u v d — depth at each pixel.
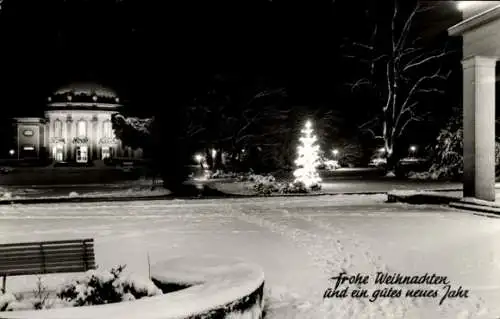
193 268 8.68
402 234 13.88
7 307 7.32
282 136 49.44
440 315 7.80
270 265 11.03
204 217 18.52
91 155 90.88
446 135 40.69
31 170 59.72
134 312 6.37
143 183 40.34
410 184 35.06
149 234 14.73
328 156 58.50
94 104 91.88
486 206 17.95
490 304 8.18
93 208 22.45
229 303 6.95
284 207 21.70
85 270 9.18
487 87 18.98
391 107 46.62
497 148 34.66
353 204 22.77
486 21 18.20
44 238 14.45
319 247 12.47
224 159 50.50
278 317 8.23
